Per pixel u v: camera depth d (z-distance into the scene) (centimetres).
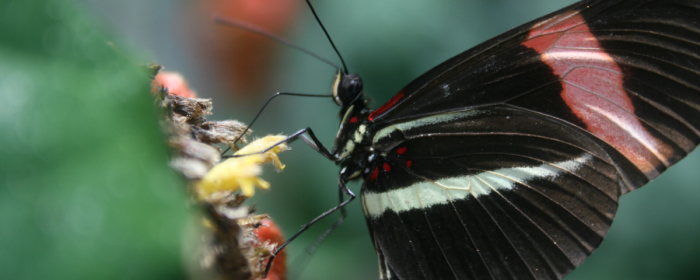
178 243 9
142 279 8
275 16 28
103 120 9
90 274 8
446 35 28
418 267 26
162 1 29
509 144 26
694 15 25
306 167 28
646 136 26
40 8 9
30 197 8
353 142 26
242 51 29
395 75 28
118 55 10
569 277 28
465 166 26
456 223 26
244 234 24
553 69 26
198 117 24
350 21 28
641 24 25
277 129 29
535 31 26
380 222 26
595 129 26
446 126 26
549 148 26
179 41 29
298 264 27
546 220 26
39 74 9
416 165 26
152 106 10
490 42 26
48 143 8
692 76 25
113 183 9
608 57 26
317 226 28
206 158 23
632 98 26
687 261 28
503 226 26
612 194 26
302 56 28
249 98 29
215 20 27
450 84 26
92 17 10
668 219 28
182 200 9
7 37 9
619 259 28
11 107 9
